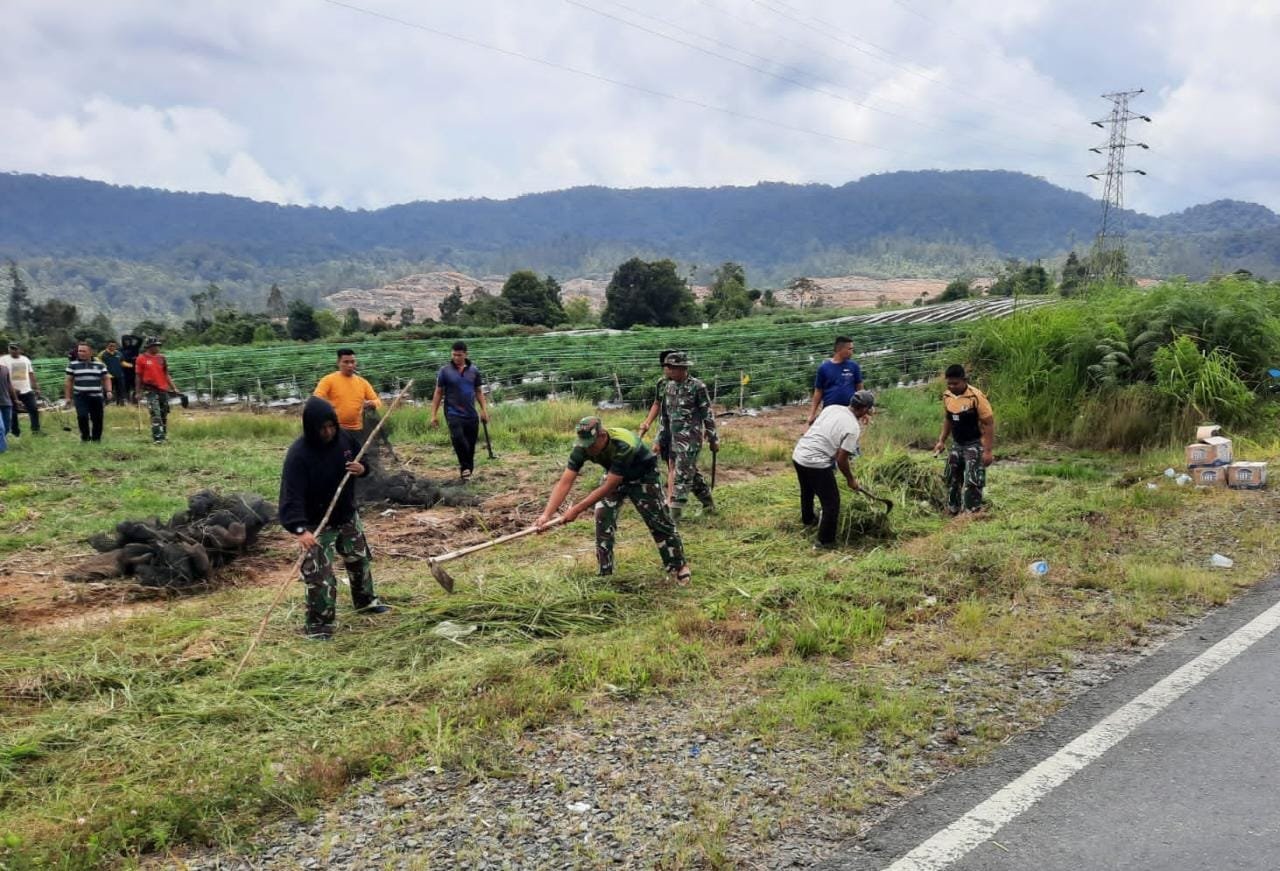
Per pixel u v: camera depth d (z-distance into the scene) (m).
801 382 25.27
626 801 3.80
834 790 3.86
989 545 7.50
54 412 19.73
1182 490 9.52
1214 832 3.51
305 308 72.44
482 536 9.02
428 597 6.84
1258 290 15.47
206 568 7.43
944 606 6.18
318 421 5.90
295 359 34.72
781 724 4.48
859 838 3.52
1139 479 10.48
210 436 16.52
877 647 5.50
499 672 5.17
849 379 10.59
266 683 5.21
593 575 7.21
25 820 3.84
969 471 9.02
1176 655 5.25
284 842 3.62
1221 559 6.94
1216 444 9.81
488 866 3.38
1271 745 4.17
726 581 7.07
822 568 7.12
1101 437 13.70
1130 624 5.75
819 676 5.07
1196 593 6.27
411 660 5.53
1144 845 3.44
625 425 16.77
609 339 48.31
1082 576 6.59
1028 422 14.57
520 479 11.73
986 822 3.61
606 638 5.82
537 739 4.41
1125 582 6.50
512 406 19.53
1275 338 14.20
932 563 7.04
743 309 88.50
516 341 48.25
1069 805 3.72
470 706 4.68
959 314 64.62
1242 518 8.22
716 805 3.75
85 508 10.08
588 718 4.63
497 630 6.02
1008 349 15.50
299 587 7.27
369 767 4.17
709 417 9.23
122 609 6.84
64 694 5.15
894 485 9.72
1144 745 4.20
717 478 12.05
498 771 4.05
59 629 6.23
